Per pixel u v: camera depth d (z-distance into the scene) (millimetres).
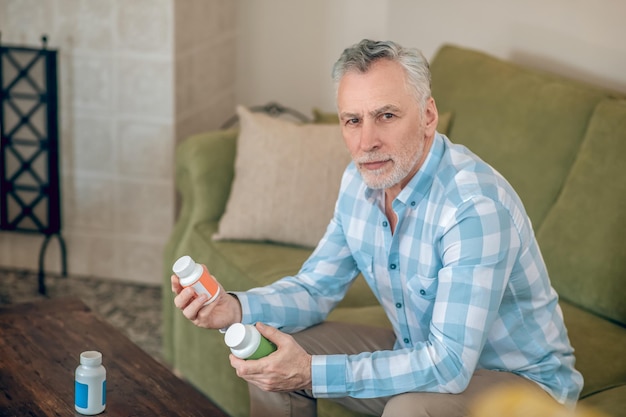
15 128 3350
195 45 3445
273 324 1787
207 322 1692
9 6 3355
